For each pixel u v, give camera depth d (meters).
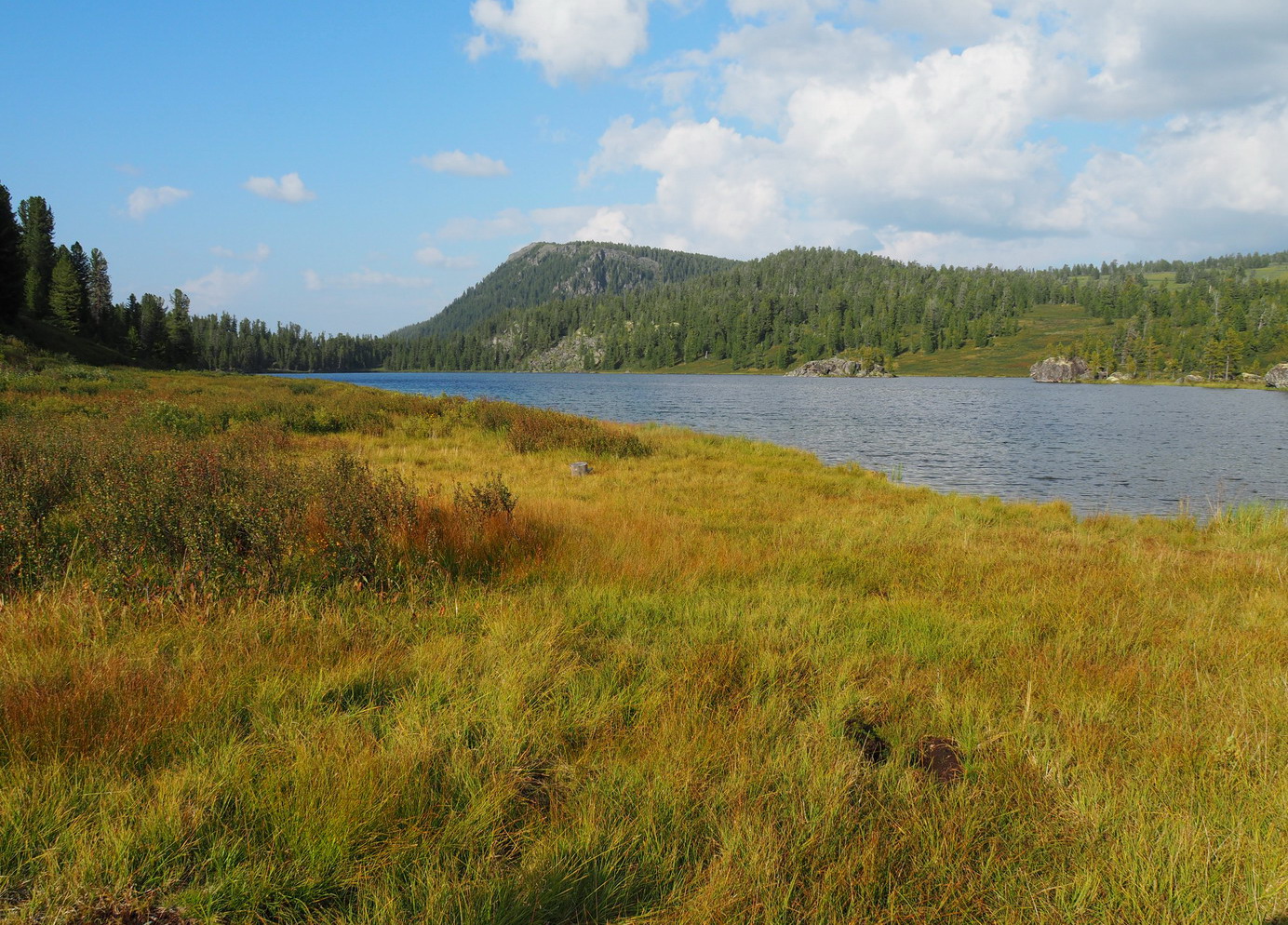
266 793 2.56
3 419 13.10
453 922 2.09
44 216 89.25
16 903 2.08
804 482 15.34
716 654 4.33
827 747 3.19
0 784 2.53
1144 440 33.22
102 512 5.62
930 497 14.21
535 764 3.08
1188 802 2.86
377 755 2.82
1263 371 136.88
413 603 5.01
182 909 2.09
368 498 6.55
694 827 2.62
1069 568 7.47
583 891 2.29
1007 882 2.41
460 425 22.12
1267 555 9.16
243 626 4.25
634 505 10.65
